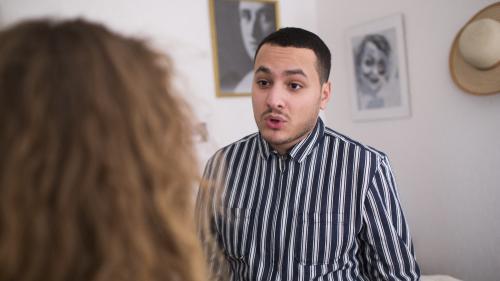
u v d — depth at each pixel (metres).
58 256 0.29
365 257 1.06
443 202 1.86
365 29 2.14
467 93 1.72
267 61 0.97
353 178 1.03
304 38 0.98
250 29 2.23
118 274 0.30
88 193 0.29
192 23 2.07
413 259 1.00
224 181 1.13
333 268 1.00
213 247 0.92
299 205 1.03
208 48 2.11
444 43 1.79
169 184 0.33
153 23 1.98
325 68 1.03
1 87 0.29
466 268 1.79
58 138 0.29
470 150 1.73
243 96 2.21
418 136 1.95
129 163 0.31
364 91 2.19
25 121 0.29
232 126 2.18
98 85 0.31
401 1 1.97
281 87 0.97
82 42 0.32
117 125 0.31
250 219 1.06
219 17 2.14
